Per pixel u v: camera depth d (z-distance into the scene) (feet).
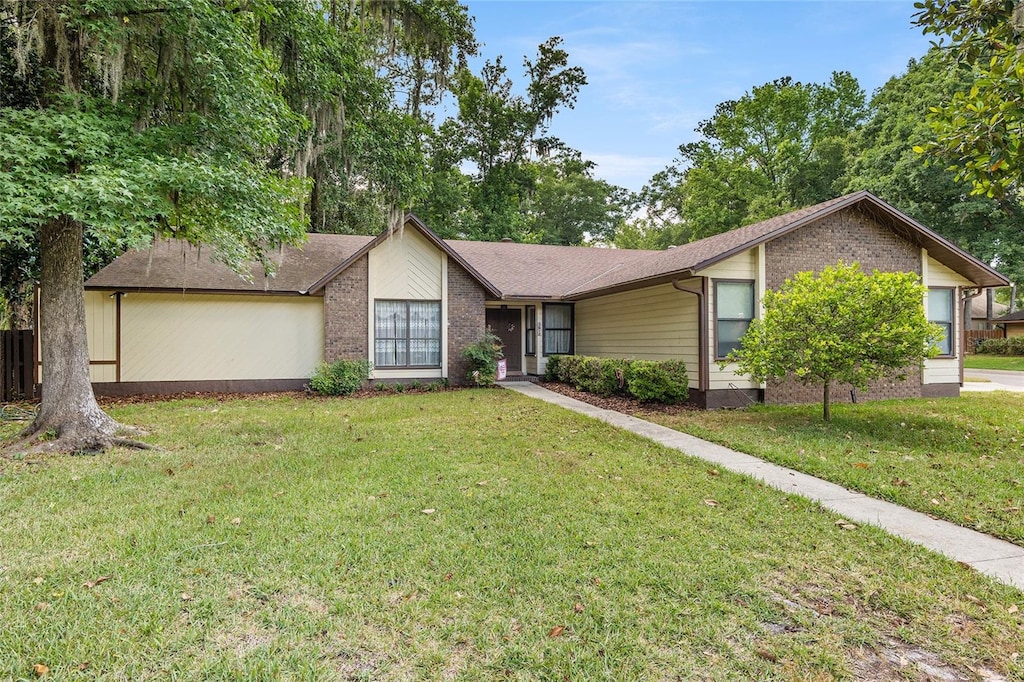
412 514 13.74
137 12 21.81
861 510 14.51
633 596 9.72
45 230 22.82
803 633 8.68
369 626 8.75
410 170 57.41
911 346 23.50
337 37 43.60
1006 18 14.28
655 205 148.36
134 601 9.40
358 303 43.45
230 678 7.43
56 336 22.74
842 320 24.50
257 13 27.99
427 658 7.93
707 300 33.27
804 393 35.06
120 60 22.90
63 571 10.52
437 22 54.95
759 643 8.38
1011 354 91.45
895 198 75.66
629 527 12.99
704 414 30.60
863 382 24.75
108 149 21.80
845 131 104.32
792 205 99.96
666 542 12.10
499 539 12.19
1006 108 12.67
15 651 7.96
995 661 8.00
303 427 26.13
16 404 33.76
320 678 7.44
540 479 16.94
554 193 131.75
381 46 60.54
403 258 44.68
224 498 14.94
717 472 17.97
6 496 15.12
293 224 27.58
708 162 109.70
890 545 12.09
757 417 28.99
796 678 7.57
